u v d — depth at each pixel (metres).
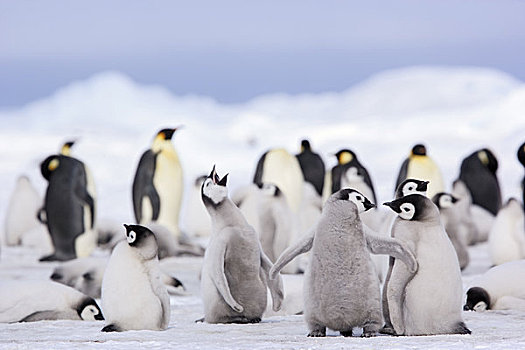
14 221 46.78
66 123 160.12
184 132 125.06
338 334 16.55
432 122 123.81
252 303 18.61
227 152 107.88
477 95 178.00
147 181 44.34
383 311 16.50
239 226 18.62
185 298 24.48
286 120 160.12
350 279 15.62
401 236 15.89
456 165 87.69
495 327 17.27
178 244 39.16
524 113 120.88
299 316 20.25
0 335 17.12
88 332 17.31
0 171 87.94
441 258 15.68
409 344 14.64
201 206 51.75
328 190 41.62
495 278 20.25
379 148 104.12
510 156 92.62
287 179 39.59
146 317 17.23
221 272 17.88
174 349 14.62
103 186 79.12
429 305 15.73
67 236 38.56
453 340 15.15
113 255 17.38
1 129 135.88
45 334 17.12
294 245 16.31
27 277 29.94
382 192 66.94
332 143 111.06
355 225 15.74
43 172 39.31
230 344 15.13
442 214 31.72
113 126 148.25
